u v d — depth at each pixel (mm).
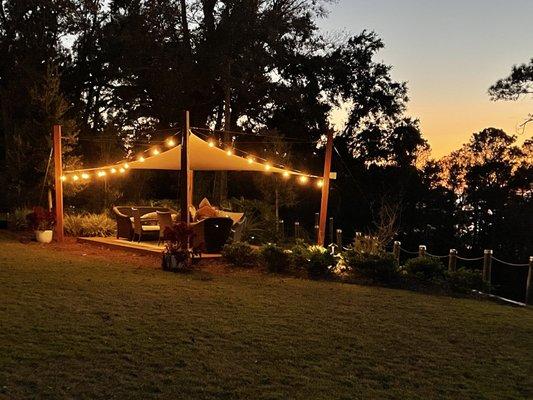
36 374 4500
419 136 31594
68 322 6074
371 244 11805
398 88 31234
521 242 30484
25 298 7113
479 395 4648
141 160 13281
